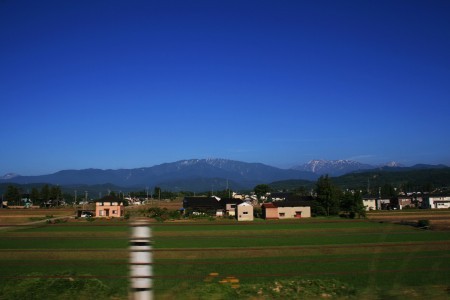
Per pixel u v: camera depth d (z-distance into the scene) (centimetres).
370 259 509
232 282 614
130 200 11112
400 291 505
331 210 4622
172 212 4469
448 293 496
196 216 4575
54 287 663
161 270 705
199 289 559
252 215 4647
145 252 381
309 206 4853
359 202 2897
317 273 512
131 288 384
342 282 668
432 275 531
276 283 714
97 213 5384
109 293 620
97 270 760
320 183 4759
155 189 13025
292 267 726
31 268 948
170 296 511
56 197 8631
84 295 625
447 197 4272
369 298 516
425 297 488
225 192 10456
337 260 507
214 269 779
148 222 396
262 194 10650
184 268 728
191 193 14850
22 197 9188
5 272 898
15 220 3391
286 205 4866
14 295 665
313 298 575
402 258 526
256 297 578
